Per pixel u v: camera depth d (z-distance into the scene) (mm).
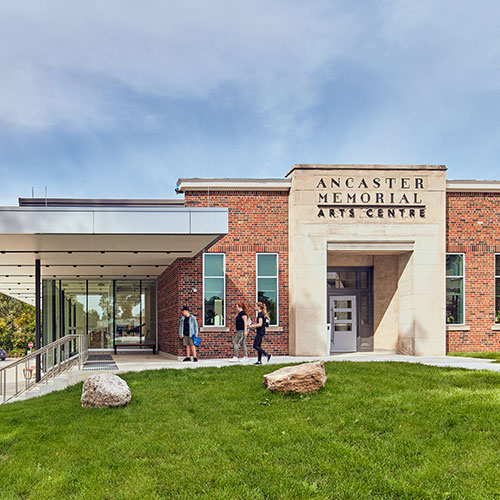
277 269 20984
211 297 20578
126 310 28219
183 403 11203
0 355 44281
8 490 7371
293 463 7910
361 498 6844
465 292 21641
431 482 7219
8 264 20516
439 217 21094
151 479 7512
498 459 7824
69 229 13906
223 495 6938
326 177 20672
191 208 14344
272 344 20766
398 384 12227
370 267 23766
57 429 9789
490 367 15406
